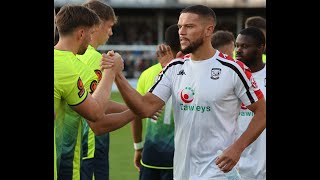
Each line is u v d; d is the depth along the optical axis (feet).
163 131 24.57
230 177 17.84
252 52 22.61
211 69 17.79
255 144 22.61
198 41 17.70
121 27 124.77
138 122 25.68
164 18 120.37
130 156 42.01
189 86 17.92
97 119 17.11
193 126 17.88
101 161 24.21
